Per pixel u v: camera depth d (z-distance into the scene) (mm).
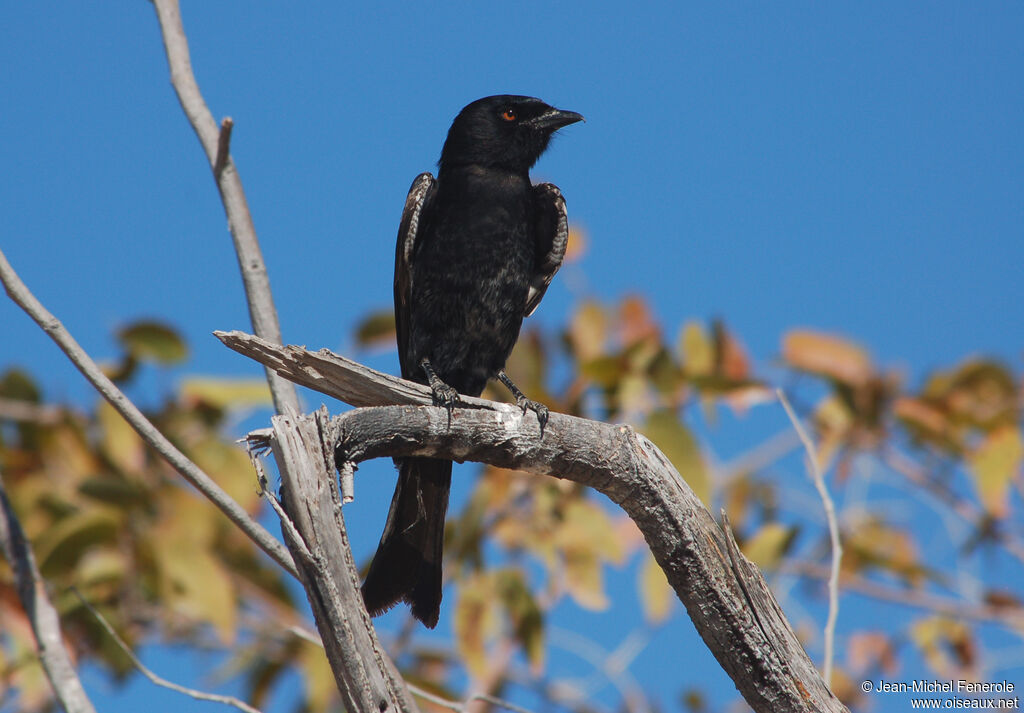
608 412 11852
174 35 8742
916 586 12664
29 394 11570
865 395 12641
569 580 11328
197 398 11414
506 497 11531
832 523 7645
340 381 6703
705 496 10789
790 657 6672
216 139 8406
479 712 10812
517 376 12062
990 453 12477
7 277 6691
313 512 5484
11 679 10445
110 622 10898
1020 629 12266
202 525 11117
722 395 11656
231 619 10836
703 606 6727
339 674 5387
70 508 11180
